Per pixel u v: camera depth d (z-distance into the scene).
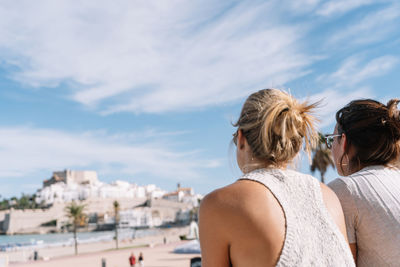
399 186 1.72
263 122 1.32
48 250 68.62
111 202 197.62
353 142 1.91
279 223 1.18
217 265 1.21
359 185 1.73
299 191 1.29
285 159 1.36
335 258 1.18
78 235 159.88
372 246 1.65
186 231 136.88
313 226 1.22
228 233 1.19
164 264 34.72
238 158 1.43
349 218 1.70
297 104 1.41
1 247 82.75
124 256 48.53
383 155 1.83
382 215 1.62
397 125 1.81
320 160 22.05
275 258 1.14
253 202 1.19
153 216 185.62
